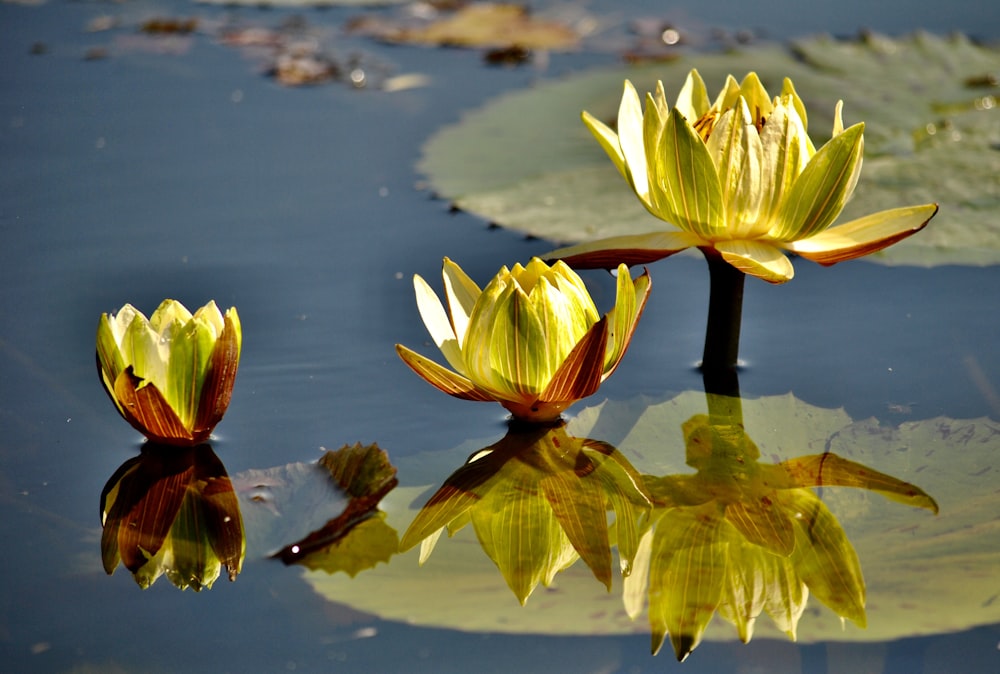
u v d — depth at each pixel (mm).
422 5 5156
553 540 2988
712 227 3053
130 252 3215
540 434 3059
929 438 3043
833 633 2941
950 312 3146
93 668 2932
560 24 4695
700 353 3123
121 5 5082
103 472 3025
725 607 2953
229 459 3035
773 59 3906
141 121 3502
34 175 3316
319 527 2994
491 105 3691
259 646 2941
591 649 2939
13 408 3068
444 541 2988
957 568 2967
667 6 4918
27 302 3158
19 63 4086
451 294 3059
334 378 3102
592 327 3008
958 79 3627
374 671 2932
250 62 4199
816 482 3018
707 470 3029
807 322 3146
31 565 2975
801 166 3045
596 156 3348
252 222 3258
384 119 3572
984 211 3217
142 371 3021
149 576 2971
